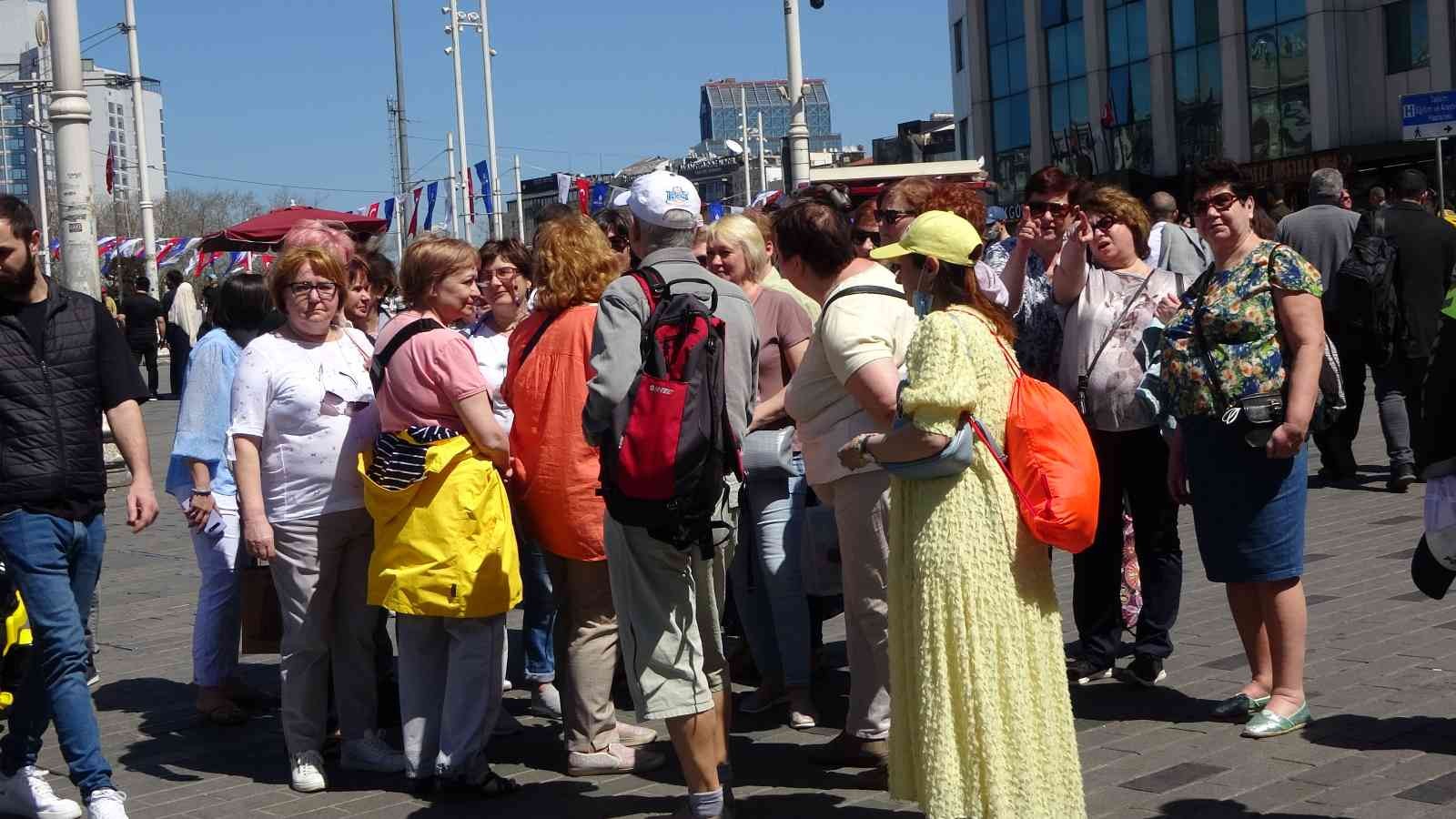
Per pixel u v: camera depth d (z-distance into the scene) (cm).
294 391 551
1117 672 638
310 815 524
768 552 607
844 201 682
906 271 446
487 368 667
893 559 443
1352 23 3712
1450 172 3338
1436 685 590
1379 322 1015
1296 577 546
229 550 649
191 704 684
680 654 477
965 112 5338
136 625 855
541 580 639
